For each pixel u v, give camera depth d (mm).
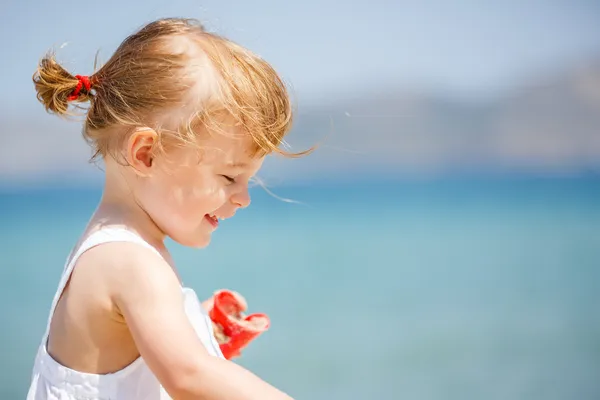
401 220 23953
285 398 1431
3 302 10797
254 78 1640
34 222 22641
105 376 1520
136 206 1623
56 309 1588
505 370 7953
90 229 1620
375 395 7152
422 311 11031
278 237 19438
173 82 1557
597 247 17125
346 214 25328
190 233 1613
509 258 16031
